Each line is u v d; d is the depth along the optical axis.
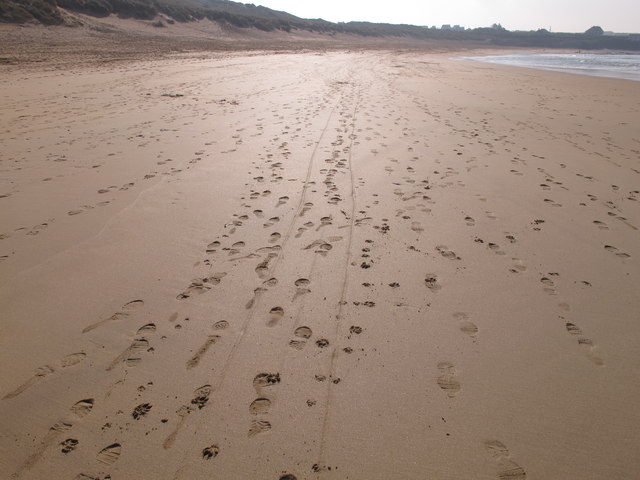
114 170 4.57
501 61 29.89
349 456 1.65
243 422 1.77
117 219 3.46
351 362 2.09
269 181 4.31
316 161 4.94
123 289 2.61
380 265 2.90
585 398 1.94
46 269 2.79
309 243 3.16
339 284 2.68
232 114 7.35
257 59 18.38
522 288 2.71
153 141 5.65
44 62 12.68
